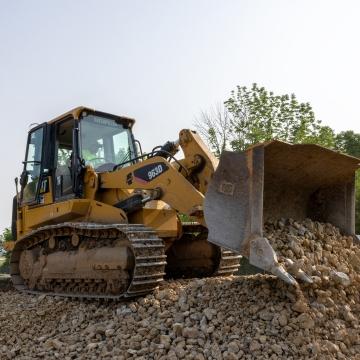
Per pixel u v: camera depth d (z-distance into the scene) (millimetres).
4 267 16891
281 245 5262
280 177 5645
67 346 5379
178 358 4582
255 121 15039
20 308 6750
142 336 5102
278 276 4695
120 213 6848
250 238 4922
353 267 5586
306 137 14789
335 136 16156
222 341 4633
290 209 6004
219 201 5195
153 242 6113
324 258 5398
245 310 4895
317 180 6020
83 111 7512
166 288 6117
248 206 5012
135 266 5809
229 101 15398
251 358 4355
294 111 15180
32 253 7656
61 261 6969
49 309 6422
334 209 6156
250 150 5055
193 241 7895
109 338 5285
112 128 7969
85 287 6684
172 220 7199
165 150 6895
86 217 7258
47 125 8047
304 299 4793
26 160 8547
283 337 4531
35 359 5285
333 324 4719
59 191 7711
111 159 7820
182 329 4879
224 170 5227
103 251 6348
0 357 5547
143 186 6777
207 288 5543
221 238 5098
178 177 6461
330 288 5055
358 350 4574
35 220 8008
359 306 5070
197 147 6578
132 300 5945
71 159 7484
